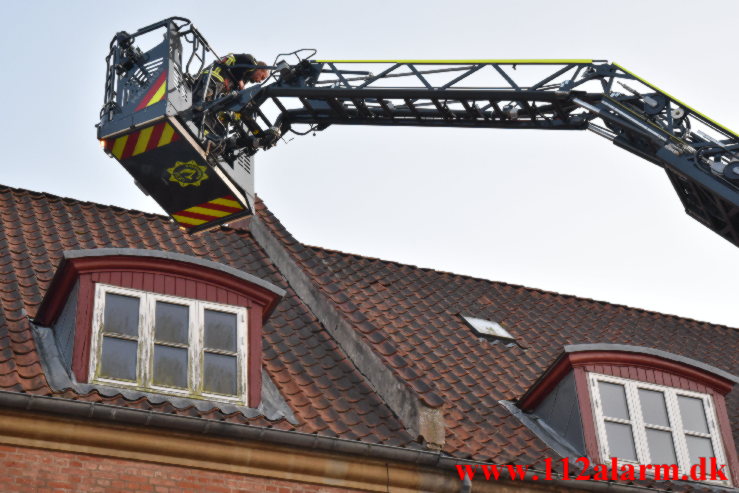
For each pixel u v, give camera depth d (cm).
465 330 2933
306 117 2755
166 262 2317
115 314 2252
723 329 3406
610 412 2473
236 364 2289
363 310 2856
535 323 3103
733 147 2584
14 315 2350
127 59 2539
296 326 2639
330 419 2303
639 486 2323
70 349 2203
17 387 2075
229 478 2092
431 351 2769
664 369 2544
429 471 2219
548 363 2870
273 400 2314
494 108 2742
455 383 2644
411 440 2281
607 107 2673
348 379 2473
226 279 2355
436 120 2794
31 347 2242
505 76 2711
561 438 2491
